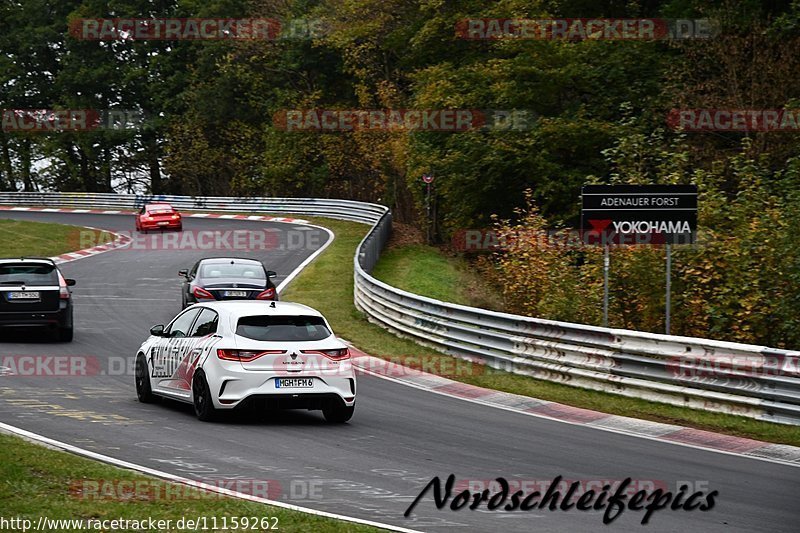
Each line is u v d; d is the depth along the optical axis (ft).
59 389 92.99
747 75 212.02
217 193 442.91
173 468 60.70
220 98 411.75
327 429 77.05
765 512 54.29
